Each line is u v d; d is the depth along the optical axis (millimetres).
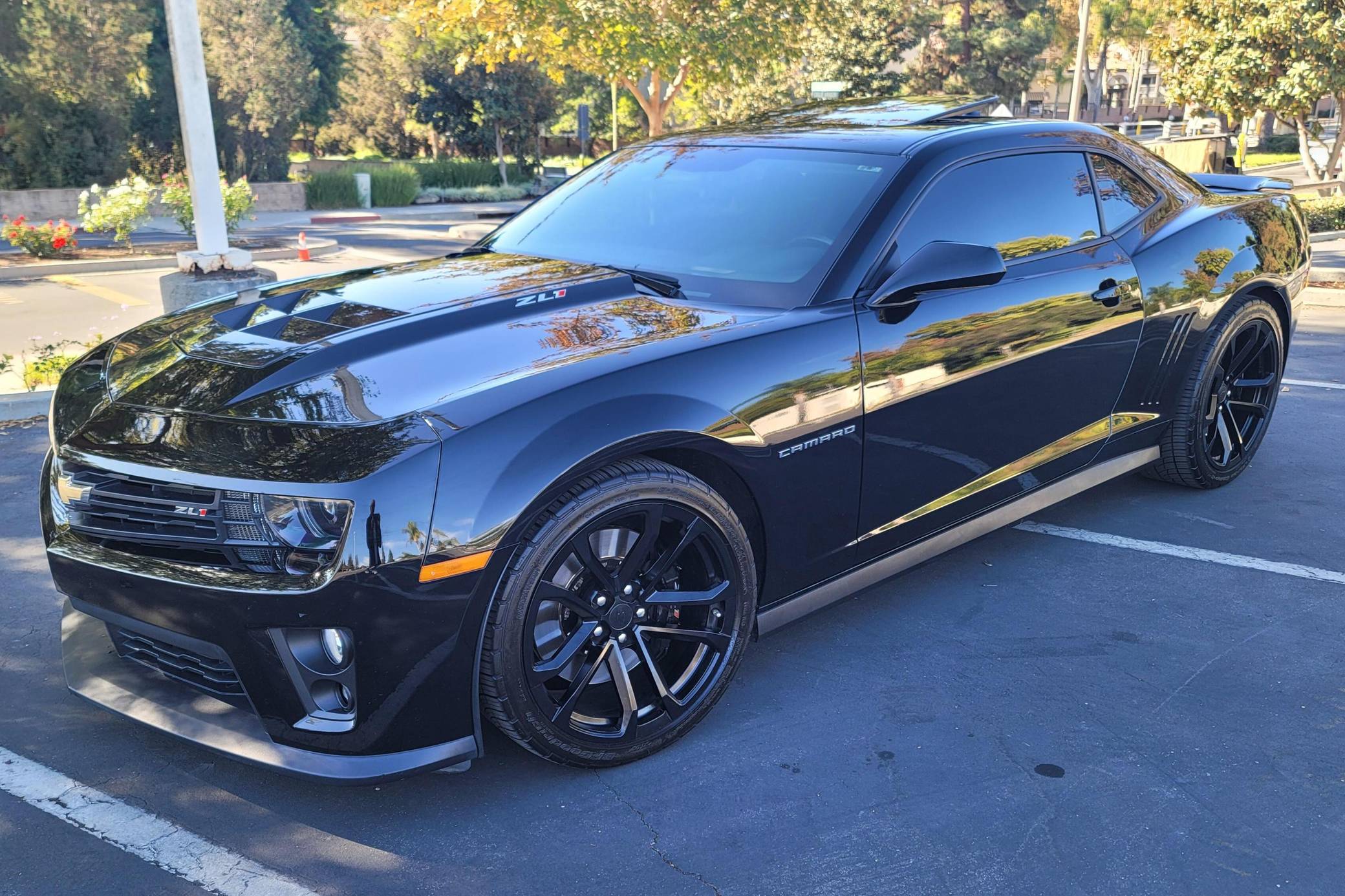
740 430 2674
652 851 2359
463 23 18469
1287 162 35844
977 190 3412
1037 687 3098
